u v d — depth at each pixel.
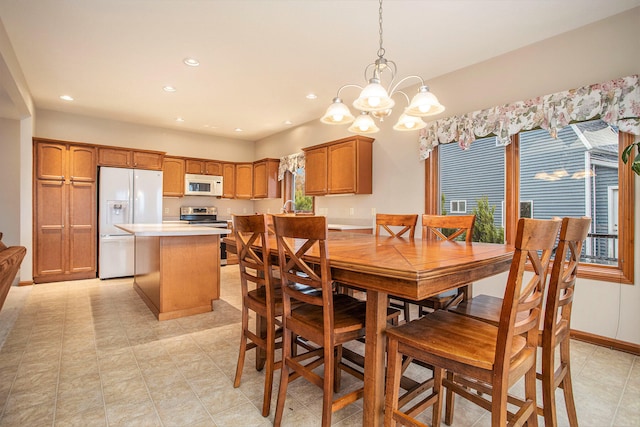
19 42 2.89
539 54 2.86
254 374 2.08
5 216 4.43
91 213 4.75
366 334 1.36
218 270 3.38
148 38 2.84
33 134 4.49
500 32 2.72
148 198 5.08
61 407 1.71
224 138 6.70
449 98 3.50
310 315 1.56
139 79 3.71
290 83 3.81
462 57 3.16
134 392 1.86
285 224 1.44
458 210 3.56
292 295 1.51
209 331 2.80
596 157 2.65
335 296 1.85
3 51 2.65
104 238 4.71
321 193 4.68
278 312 1.71
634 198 2.42
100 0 2.33
